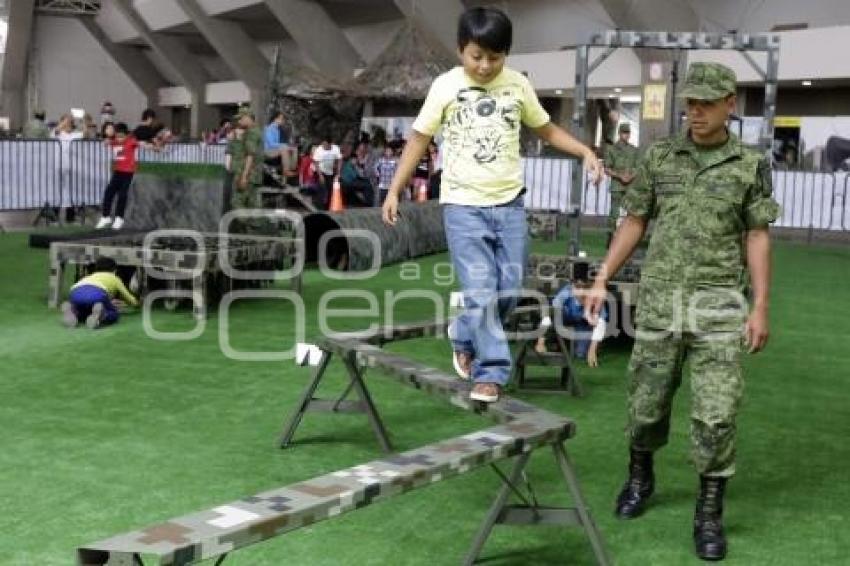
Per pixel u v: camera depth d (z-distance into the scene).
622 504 3.95
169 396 5.55
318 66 26.78
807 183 15.95
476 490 4.22
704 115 3.54
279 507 2.49
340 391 5.75
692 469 4.57
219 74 38.56
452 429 5.09
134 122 42.00
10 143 14.57
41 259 11.08
